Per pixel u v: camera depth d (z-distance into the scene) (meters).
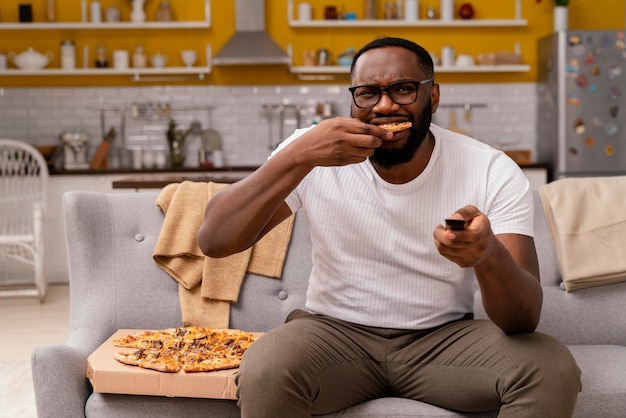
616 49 6.32
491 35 6.93
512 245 1.90
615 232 2.55
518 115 6.93
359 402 1.98
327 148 1.77
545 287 2.55
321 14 6.88
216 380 1.93
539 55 6.80
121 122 6.83
